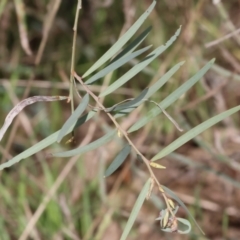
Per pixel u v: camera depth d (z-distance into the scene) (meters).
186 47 1.34
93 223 1.23
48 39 1.64
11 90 1.45
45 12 1.54
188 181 1.44
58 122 1.57
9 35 1.58
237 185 1.18
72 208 1.29
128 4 1.29
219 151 1.25
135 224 1.32
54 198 1.24
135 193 1.40
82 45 1.65
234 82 1.50
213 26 1.46
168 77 0.71
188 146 1.50
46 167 1.31
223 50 1.33
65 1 1.64
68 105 1.66
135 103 0.69
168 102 0.71
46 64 1.62
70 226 1.22
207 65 0.70
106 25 1.64
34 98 0.70
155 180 0.68
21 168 1.34
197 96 1.46
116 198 1.37
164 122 1.42
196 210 1.33
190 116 1.47
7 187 1.34
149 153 1.38
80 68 1.63
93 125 1.30
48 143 0.69
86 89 0.70
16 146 1.49
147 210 1.35
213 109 1.50
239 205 1.36
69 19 1.66
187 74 1.37
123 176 1.34
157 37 1.53
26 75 1.62
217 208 1.33
